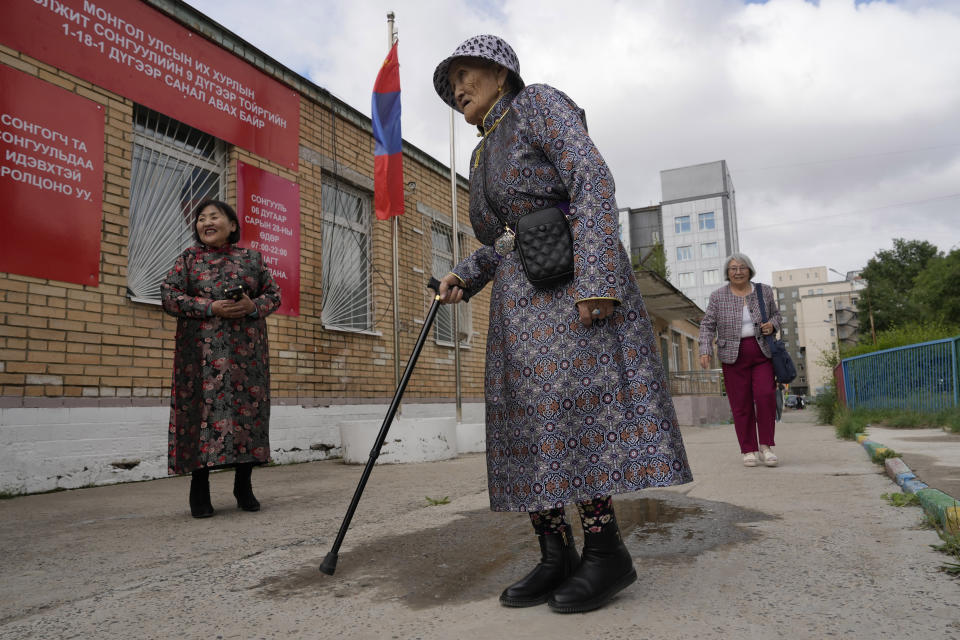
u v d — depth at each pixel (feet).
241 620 5.82
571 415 5.72
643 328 5.91
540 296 6.05
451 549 8.36
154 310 18.56
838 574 6.51
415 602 6.19
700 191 224.94
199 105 20.76
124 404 17.47
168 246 19.84
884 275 183.01
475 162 6.78
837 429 29.37
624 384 5.74
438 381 32.65
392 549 8.45
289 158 24.27
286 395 22.95
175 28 20.04
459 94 6.71
